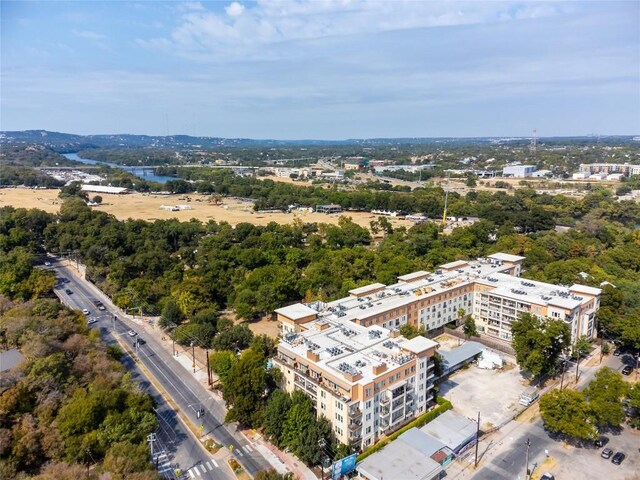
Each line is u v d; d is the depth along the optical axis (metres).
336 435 116.88
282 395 124.62
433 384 145.88
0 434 106.62
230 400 131.38
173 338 187.88
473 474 111.56
